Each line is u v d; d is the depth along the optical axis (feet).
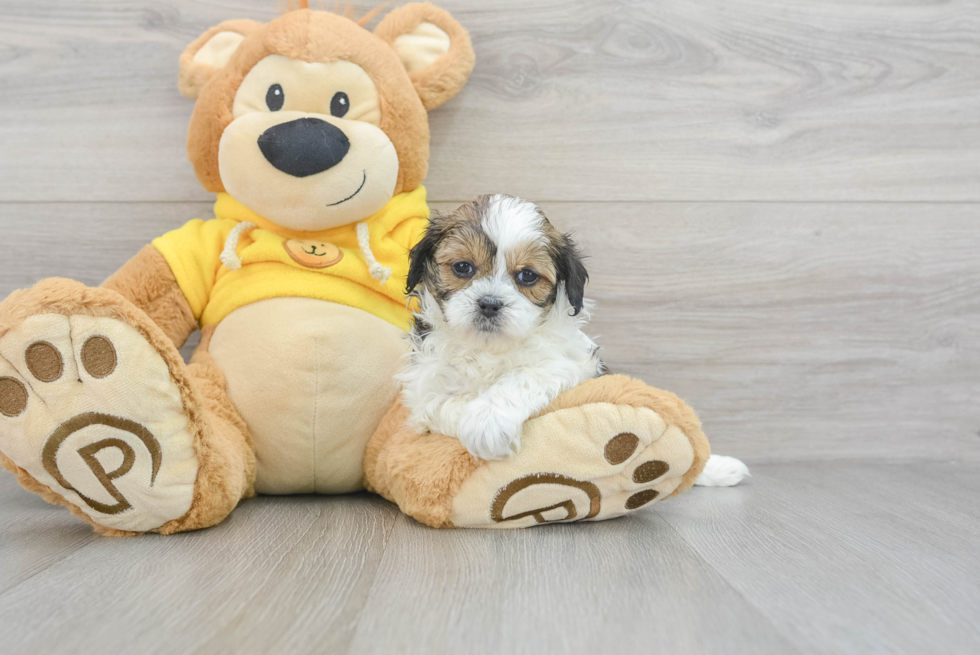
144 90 6.96
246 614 3.44
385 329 5.91
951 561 4.48
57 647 3.08
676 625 3.41
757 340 7.48
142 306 5.80
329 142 5.40
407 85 6.06
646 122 7.25
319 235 6.05
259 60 5.72
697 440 4.88
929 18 7.36
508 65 7.10
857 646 3.24
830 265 7.49
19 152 6.91
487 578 4.00
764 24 7.24
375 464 5.72
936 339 7.63
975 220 7.56
